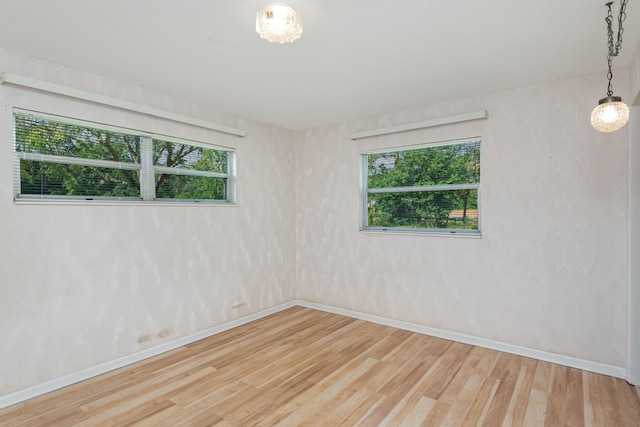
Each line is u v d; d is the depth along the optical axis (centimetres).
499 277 338
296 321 429
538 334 318
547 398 252
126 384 275
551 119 312
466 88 329
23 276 254
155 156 341
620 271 283
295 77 302
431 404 245
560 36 230
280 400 251
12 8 196
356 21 211
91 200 294
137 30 222
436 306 377
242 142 422
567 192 304
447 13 203
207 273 380
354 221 442
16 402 247
